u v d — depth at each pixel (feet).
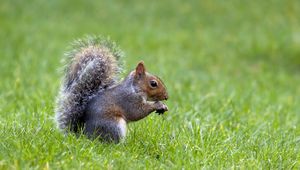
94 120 29.14
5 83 51.03
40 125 31.50
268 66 78.54
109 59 29.89
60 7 102.47
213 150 30.19
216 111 42.01
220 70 74.95
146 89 29.78
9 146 27.53
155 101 30.25
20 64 62.39
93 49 29.91
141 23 98.22
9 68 60.54
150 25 97.19
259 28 97.91
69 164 25.85
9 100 44.45
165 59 74.02
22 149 26.63
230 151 30.27
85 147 28.19
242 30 97.04
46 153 26.53
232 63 79.41
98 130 29.12
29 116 34.91
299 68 79.87
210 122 37.70
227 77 69.05
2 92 47.03
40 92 45.50
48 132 29.86
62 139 28.84
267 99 52.16
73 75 29.63
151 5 106.83
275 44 86.74
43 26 90.68
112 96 29.32
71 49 30.55
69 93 29.55
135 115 29.58
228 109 42.19
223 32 96.02
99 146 28.60
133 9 104.73
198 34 93.86
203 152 29.50
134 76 29.76
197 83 59.62
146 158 28.14
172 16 102.83
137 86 29.66
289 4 107.14
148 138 30.99
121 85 29.60
